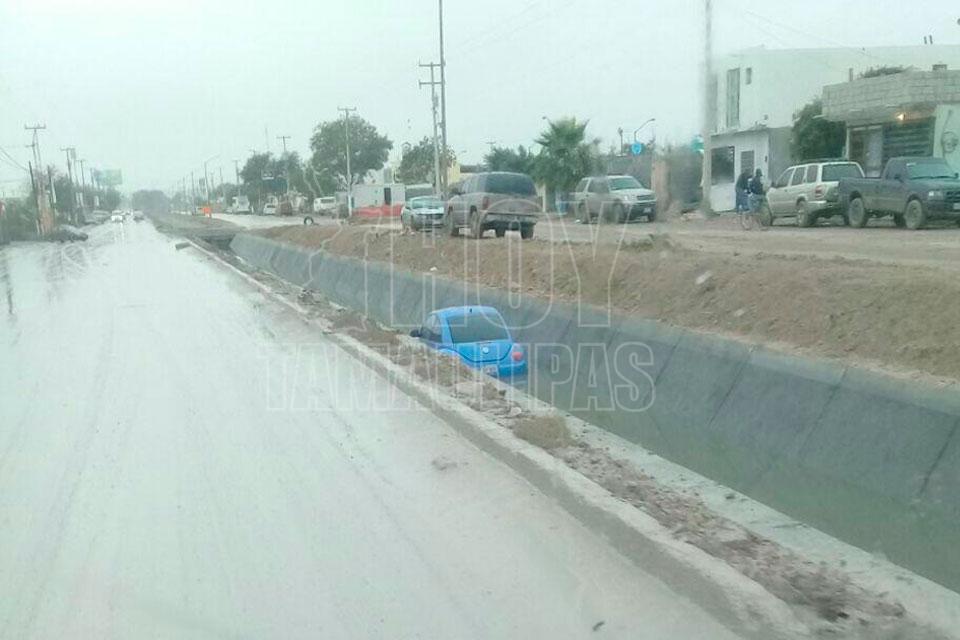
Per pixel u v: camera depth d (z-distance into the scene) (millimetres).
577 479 7395
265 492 7855
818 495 8602
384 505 7434
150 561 6332
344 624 5320
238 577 6031
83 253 49781
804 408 9172
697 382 11070
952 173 23875
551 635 5137
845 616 5223
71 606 5617
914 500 7492
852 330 10000
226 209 140125
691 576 5555
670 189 39094
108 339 17766
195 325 19422
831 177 27000
